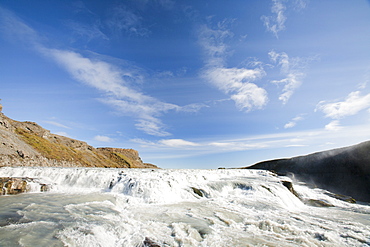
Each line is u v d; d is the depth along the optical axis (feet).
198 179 70.79
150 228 27.35
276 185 65.10
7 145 184.85
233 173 103.65
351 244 26.53
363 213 47.88
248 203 47.06
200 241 24.38
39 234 22.38
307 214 43.78
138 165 528.22
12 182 49.88
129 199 44.75
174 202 45.06
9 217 28.43
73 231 23.76
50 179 63.46
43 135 324.19
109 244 21.91
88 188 57.72
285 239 26.40
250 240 25.43
